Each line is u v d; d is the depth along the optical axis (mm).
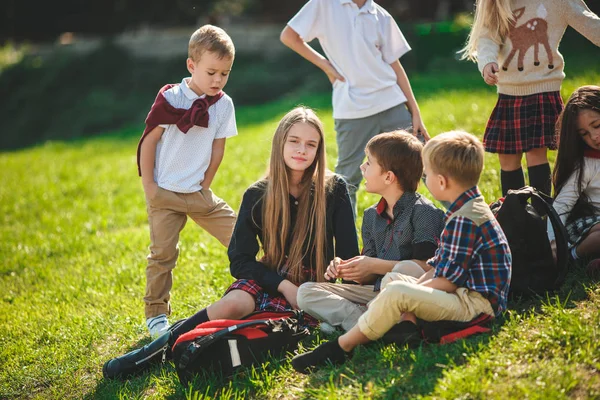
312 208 4125
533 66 4523
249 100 26938
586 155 4156
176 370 3684
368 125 5371
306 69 27562
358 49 5238
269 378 3508
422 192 6414
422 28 23422
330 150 9820
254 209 4180
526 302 3770
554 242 4152
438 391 2957
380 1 31922
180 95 4562
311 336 3893
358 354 3424
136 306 5586
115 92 31469
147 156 4512
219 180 10227
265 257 4203
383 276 3869
